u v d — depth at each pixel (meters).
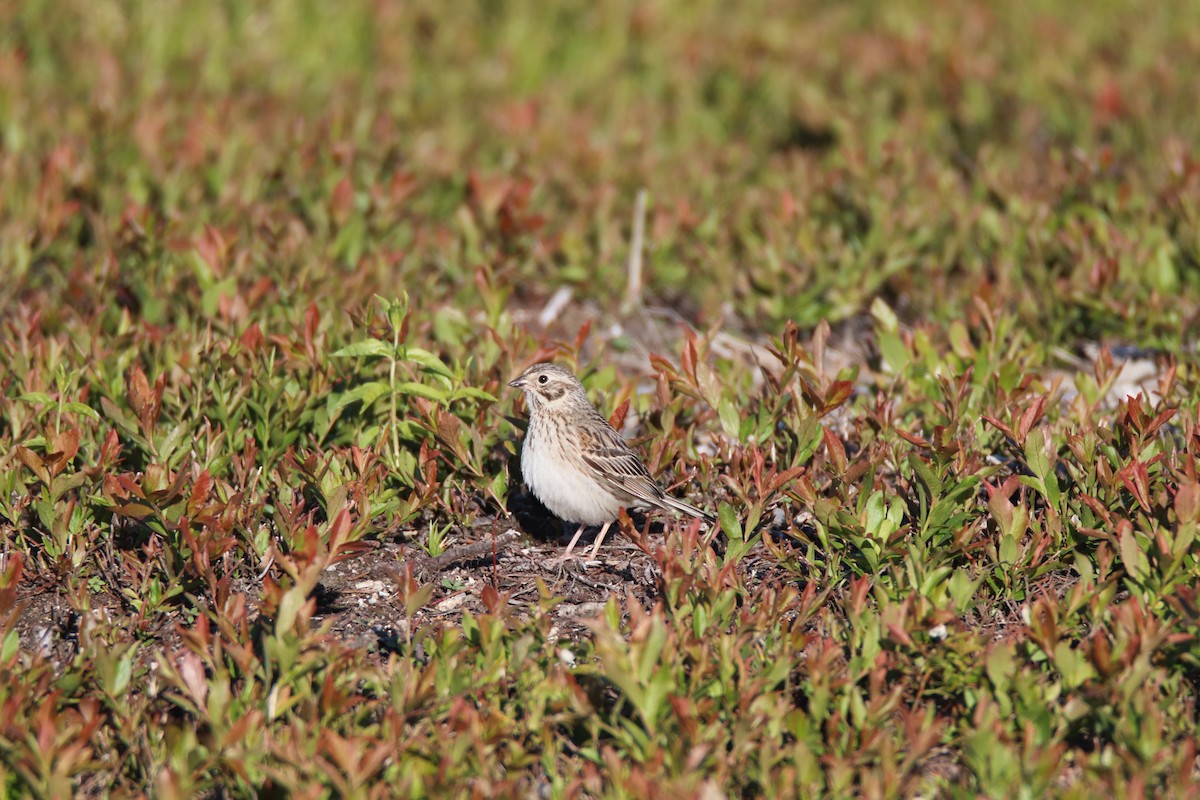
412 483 11.16
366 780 7.67
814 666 8.42
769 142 23.67
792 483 10.75
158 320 14.52
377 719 8.62
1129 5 28.83
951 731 8.59
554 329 16.56
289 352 12.20
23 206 16.59
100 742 8.41
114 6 23.97
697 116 24.11
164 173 17.55
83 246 17.47
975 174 19.70
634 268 16.98
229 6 25.66
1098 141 21.56
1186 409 11.75
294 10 25.89
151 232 15.78
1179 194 16.69
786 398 11.80
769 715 8.23
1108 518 9.96
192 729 8.13
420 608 10.45
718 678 8.54
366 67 25.12
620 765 7.66
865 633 8.91
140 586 10.21
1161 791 7.94
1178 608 8.65
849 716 8.48
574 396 11.17
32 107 20.23
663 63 26.05
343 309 13.89
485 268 13.75
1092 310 15.34
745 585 10.45
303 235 15.90
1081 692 8.25
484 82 24.44
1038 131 22.70
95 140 18.59
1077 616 9.16
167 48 23.73
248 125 19.64
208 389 11.88
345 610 10.41
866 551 9.97
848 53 25.00
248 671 8.38
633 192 19.48
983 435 11.59
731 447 12.11
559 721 8.51
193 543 9.62
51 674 8.71
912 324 16.55
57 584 10.37
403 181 17.20
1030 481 10.43
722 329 16.33
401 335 11.09
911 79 23.55
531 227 16.89
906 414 12.62
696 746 7.71
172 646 9.73
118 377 11.98
